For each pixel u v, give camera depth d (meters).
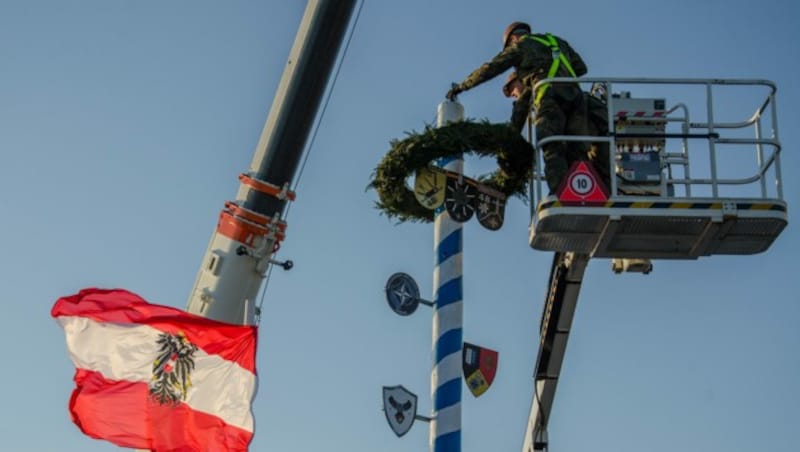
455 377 12.25
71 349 13.61
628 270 12.19
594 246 11.41
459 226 12.58
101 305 13.77
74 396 13.46
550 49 12.27
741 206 10.95
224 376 13.49
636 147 11.55
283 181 13.68
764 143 11.24
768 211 10.93
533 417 13.09
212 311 13.53
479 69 12.35
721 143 11.33
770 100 11.35
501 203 12.40
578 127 11.75
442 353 12.33
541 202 11.04
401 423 12.12
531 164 12.05
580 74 12.58
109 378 13.53
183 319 13.54
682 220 10.98
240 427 13.37
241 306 13.59
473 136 11.91
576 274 11.95
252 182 13.58
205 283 13.61
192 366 13.52
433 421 12.22
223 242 13.59
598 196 10.91
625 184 11.47
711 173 11.25
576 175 10.96
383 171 12.08
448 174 12.14
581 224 11.02
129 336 13.62
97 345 13.62
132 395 13.47
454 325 12.38
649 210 10.88
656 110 11.60
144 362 13.59
